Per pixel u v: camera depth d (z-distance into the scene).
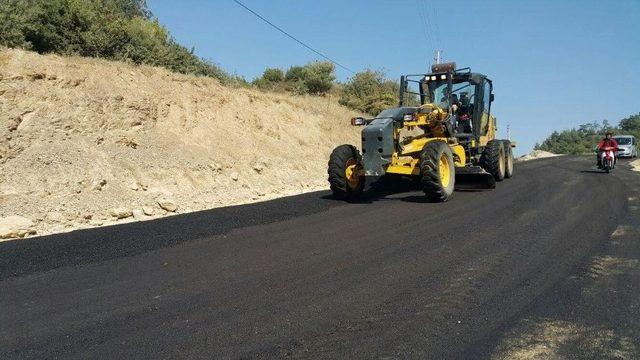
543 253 6.52
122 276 5.76
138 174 12.83
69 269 6.06
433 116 11.60
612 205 10.11
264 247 6.99
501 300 4.87
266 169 16.62
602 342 3.98
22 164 11.20
